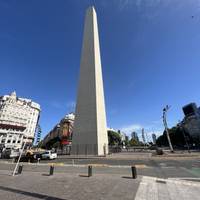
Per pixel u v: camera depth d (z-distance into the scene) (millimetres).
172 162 22406
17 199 7754
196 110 100062
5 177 13844
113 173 14688
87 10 52875
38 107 157125
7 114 121500
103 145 42125
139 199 7535
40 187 10016
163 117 41406
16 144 117688
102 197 7840
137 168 17500
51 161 30859
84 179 12055
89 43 48375
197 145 72875
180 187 9453
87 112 42250
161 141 108188
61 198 7828
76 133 41875
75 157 35312
